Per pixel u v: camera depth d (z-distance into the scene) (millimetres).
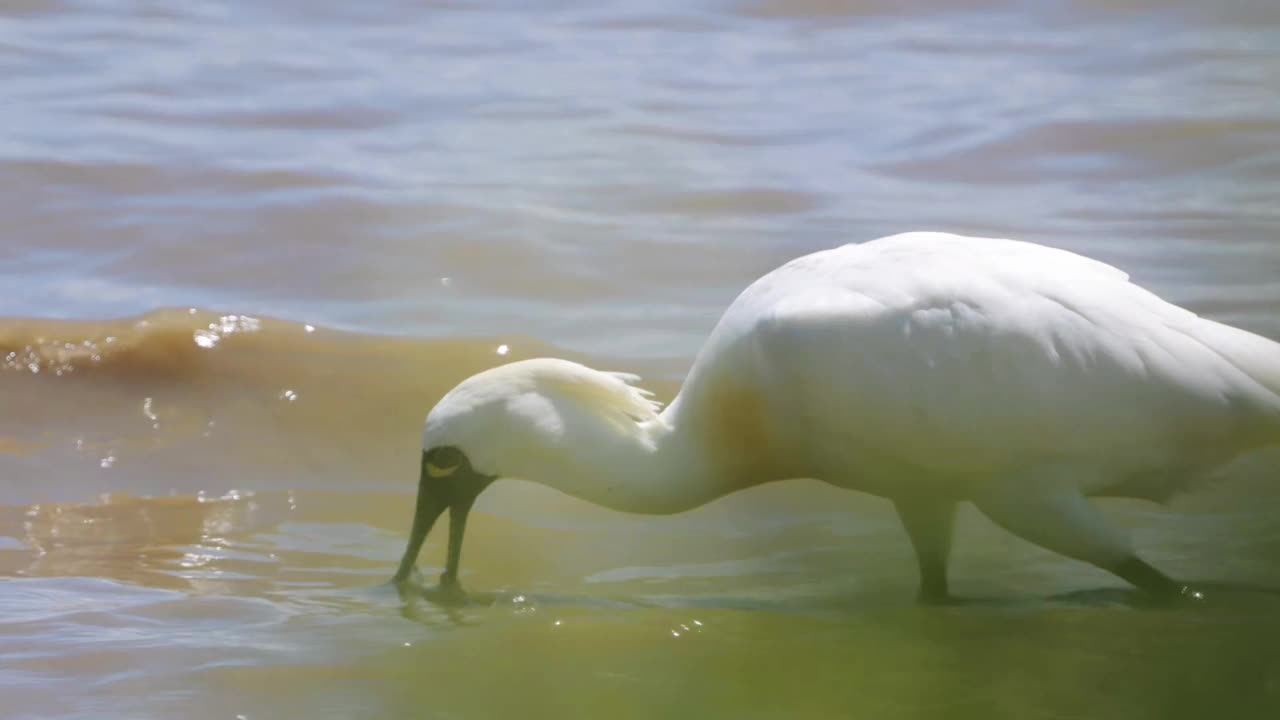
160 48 26109
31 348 14875
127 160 20125
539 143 21156
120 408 14125
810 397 10289
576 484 10750
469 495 10797
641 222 18078
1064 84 23469
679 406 10867
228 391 14336
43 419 13945
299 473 13055
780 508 12297
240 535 11844
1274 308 14727
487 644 9781
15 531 11867
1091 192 18922
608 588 10836
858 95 23344
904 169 20047
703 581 10914
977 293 10062
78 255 17484
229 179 19562
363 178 19594
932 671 9320
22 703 8945
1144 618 10000
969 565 11180
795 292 10508
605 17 28375
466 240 17562
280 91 23703
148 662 9516
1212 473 10281
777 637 9875
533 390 10750
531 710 8805
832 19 27906
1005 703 8867
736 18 28062
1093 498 10539
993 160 20234
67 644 9766
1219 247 16609
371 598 10656
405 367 14672
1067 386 9898
